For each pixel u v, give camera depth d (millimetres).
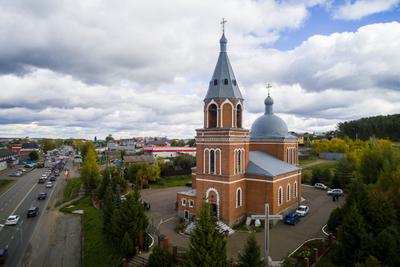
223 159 40219
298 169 51750
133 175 75812
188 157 98625
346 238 26812
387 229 26344
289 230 39344
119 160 118438
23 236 43031
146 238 33719
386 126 149125
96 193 58500
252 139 57750
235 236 37125
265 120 57406
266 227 25375
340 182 65688
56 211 56438
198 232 20766
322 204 53688
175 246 31078
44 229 46156
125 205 34000
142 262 30562
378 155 56906
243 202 43188
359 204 31828
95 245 38031
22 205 61125
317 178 71312
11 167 128250
